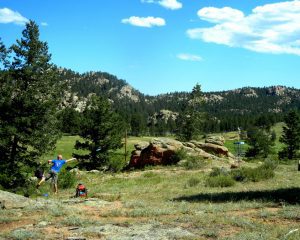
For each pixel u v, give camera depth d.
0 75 33.09
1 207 14.34
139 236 10.03
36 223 11.82
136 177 32.31
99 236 10.16
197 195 18.95
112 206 15.14
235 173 27.16
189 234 10.15
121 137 54.84
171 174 32.28
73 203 15.70
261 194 18.05
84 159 54.09
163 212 13.34
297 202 15.28
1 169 31.20
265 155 76.50
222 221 11.55
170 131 190.00
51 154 34.97
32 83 34.38
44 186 28.30
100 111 52.72
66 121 103.94
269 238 9.42
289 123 76.94
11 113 32.78
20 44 33.88
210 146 46.62
